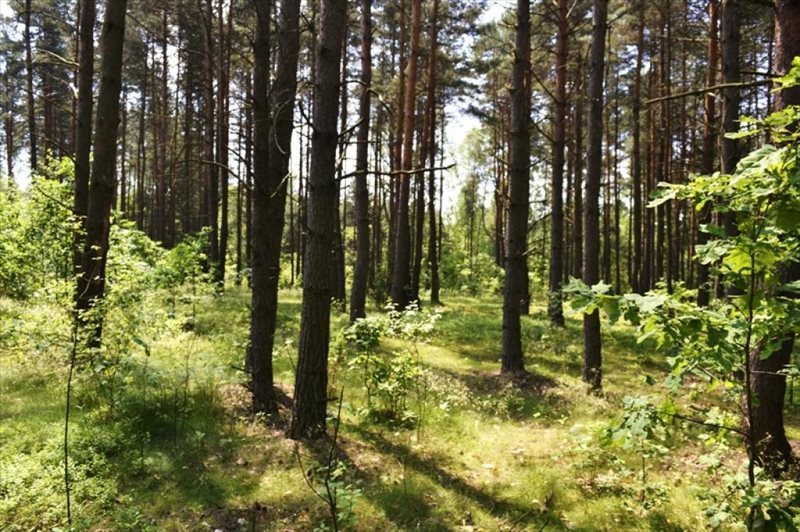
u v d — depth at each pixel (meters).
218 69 20.20
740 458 5.58
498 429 6.98
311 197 5.82
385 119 24.20
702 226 2.83
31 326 5.36
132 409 6.14
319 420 5.97
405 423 6.81
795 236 2.60
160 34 24.45
